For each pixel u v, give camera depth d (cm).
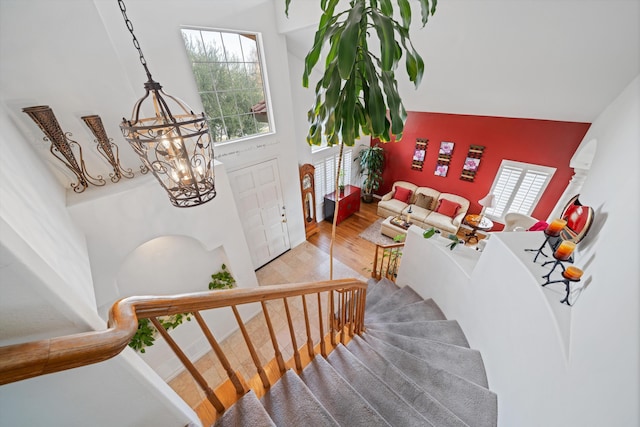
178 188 127
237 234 309
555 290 154
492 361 199
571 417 99
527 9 211
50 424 69
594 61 234
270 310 373
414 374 197
